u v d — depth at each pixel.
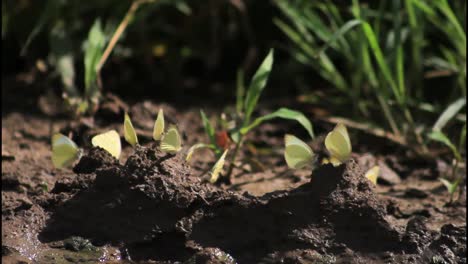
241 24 6.36
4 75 6.36
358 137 5.12
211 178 3.82
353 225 3.51
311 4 5.51
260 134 5.25
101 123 4.95
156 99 5.91
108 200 3.62
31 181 4.32
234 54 6.46
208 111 5.68
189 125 5.38
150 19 6.20
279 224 3.51
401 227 3.69
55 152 3.71
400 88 4.95
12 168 4.51
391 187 4.51
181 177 3.64
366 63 5.07
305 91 5.97
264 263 3.43
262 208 3.54
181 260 3.48
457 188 4.48
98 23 5.04
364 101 5.47
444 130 5.11
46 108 5.58
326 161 3.77
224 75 6.44
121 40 5.94
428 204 4.27
